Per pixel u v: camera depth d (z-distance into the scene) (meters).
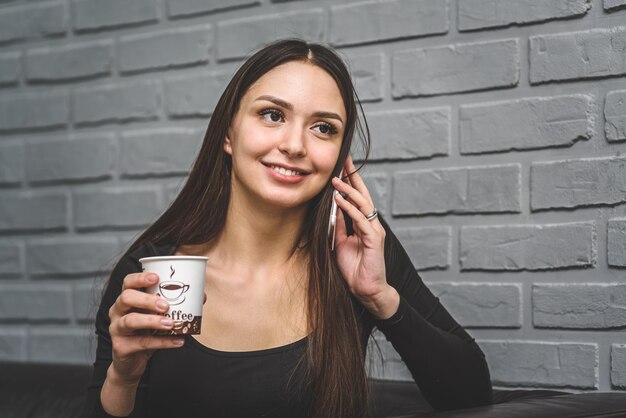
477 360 1.65
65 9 2.46
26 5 2.52
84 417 1.53
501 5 1.91
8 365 2.06
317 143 1.58
